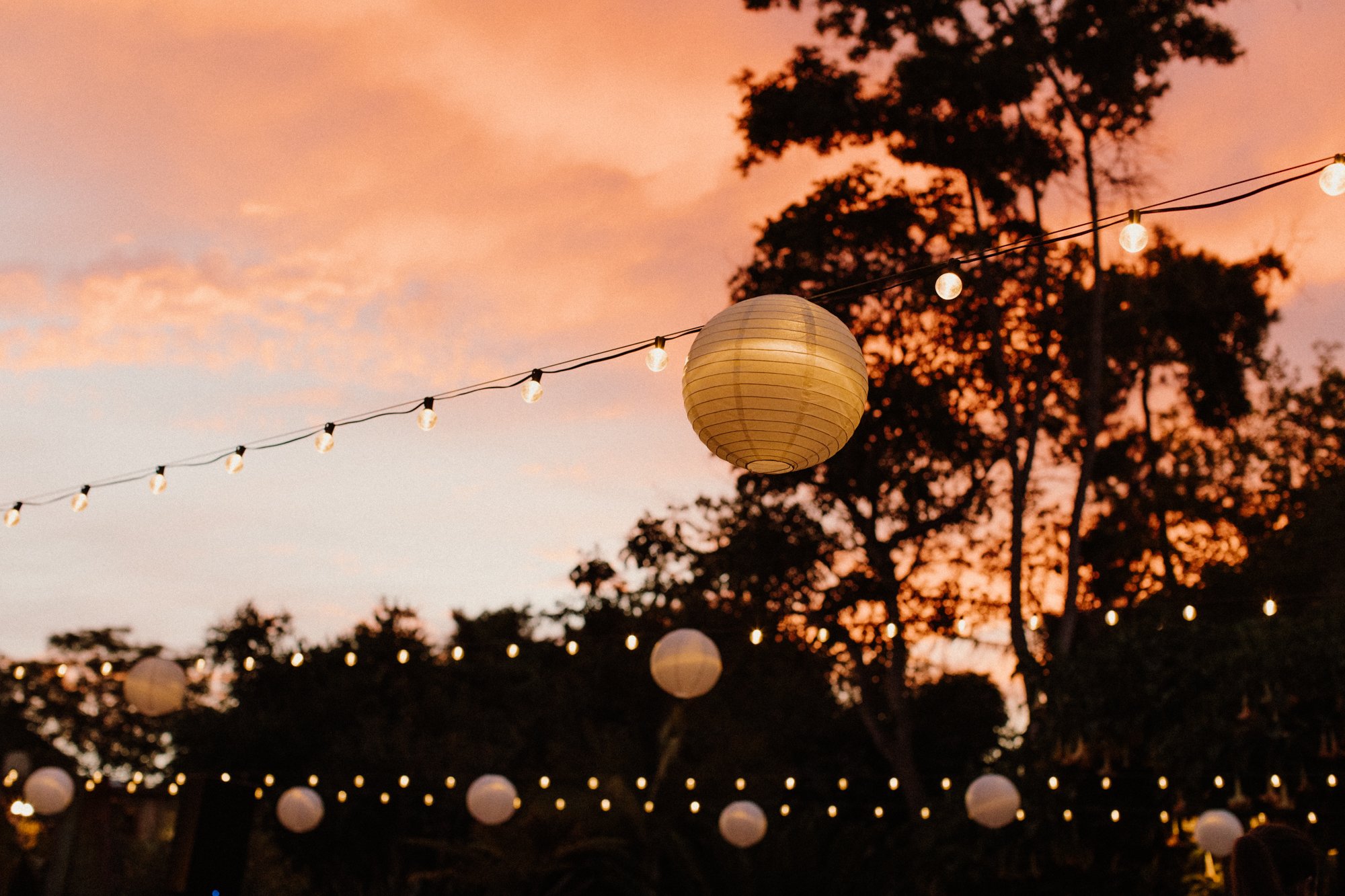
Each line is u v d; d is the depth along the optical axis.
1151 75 16.16
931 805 15.63
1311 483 20.59
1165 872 12.12
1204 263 18.52
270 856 21.39
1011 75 15.59
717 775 17.44
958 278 4.35
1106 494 20.69
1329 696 10.30
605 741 18.80
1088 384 17.22
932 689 22.27
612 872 16.56
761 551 18.56
